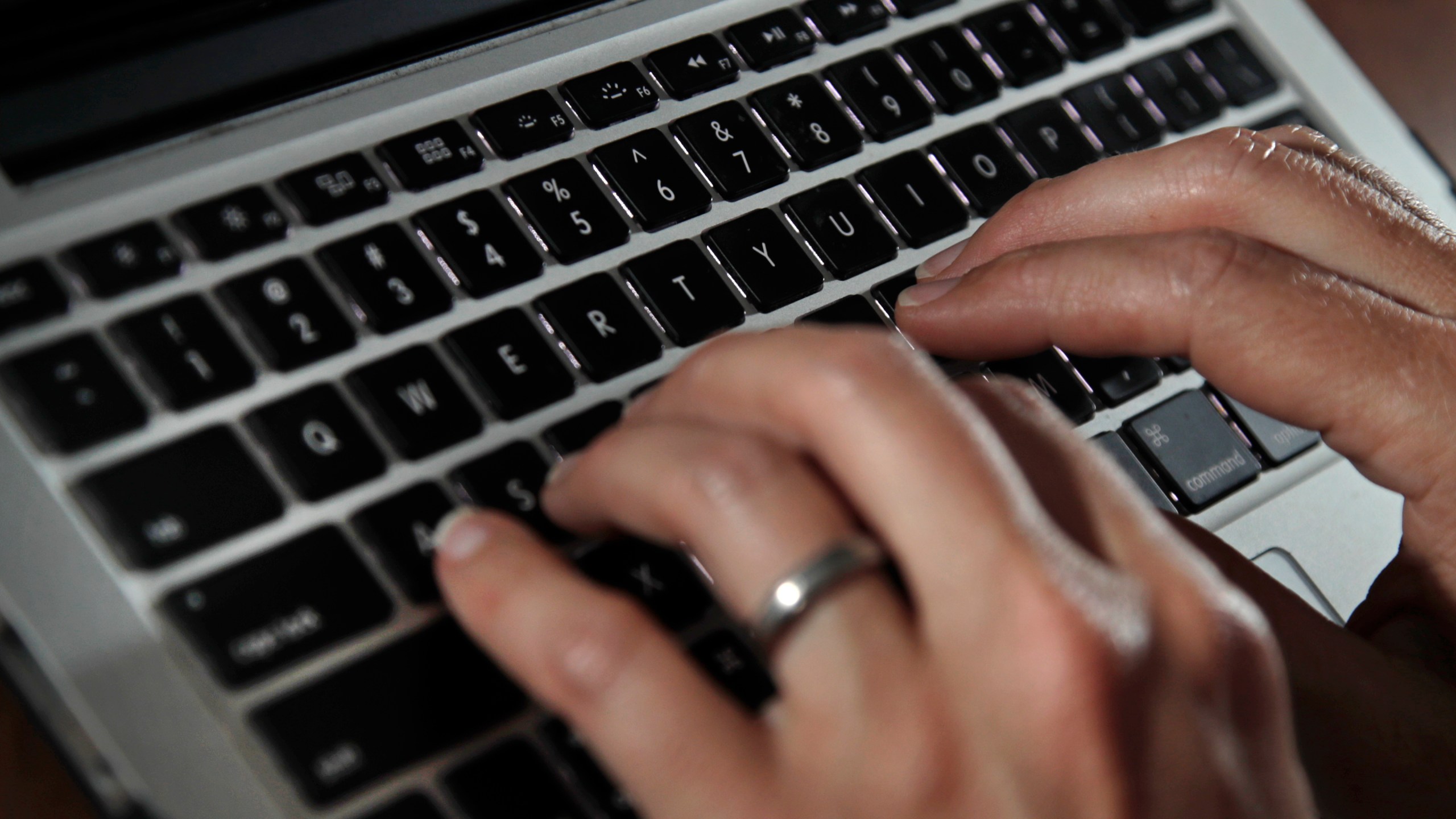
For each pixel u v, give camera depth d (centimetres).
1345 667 46
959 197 52
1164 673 32
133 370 38
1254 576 47
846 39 54
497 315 43
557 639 33
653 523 35
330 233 43
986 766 31
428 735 37
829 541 33
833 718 32
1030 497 33
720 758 32
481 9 49
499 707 38
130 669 35
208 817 34
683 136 49
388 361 41
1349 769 45
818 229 49
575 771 38
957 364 49
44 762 46
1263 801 34
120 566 36
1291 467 53
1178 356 49
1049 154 55
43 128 42
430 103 46
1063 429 38
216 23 45
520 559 35
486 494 41
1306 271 48
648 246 47
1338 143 62
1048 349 51
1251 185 51
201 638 36
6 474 36
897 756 31
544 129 47
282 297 41
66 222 40
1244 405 51
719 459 34
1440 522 49
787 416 34
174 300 40
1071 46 57
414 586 38
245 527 37
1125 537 35
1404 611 51
